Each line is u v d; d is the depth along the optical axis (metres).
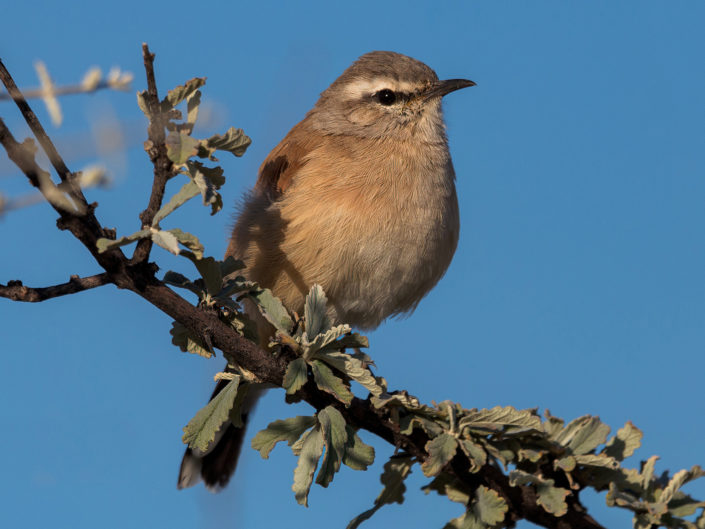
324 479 7.25
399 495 8.14
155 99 6.47
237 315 7.77
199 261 7.48
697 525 7.42
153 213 6.70
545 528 7.73
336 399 7.91
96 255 6.59
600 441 7.82
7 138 5.61
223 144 6.72
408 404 7.80
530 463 7.81
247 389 8.08
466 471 7.76
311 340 7.69
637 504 7.30
